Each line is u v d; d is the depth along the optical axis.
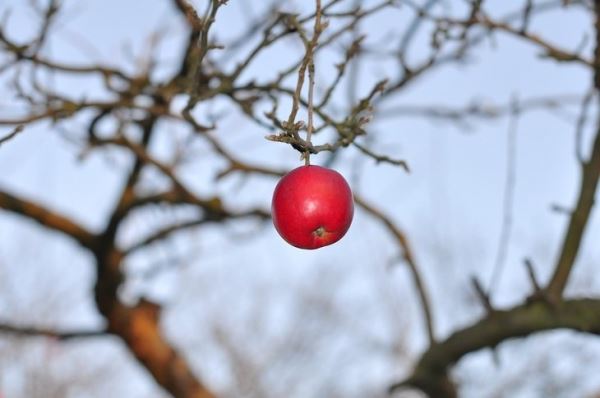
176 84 4.67
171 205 5.85
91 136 5.48
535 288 4.40
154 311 6.37
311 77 2.64
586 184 4.54
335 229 2.56
